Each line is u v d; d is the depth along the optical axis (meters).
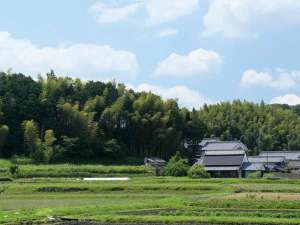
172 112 141.25
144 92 148.88
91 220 38.72
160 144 136.38
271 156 143.75
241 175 117.88
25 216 40.62
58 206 49.50
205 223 36.91
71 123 127.62
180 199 52.94
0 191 67.69
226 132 176.25
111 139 132.25
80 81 146.25
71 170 100.69
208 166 120.50
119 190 69.06
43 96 132.00
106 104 140.88
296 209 44.62
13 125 123.94
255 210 44.12
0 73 136.75
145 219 38.03
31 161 111.12
